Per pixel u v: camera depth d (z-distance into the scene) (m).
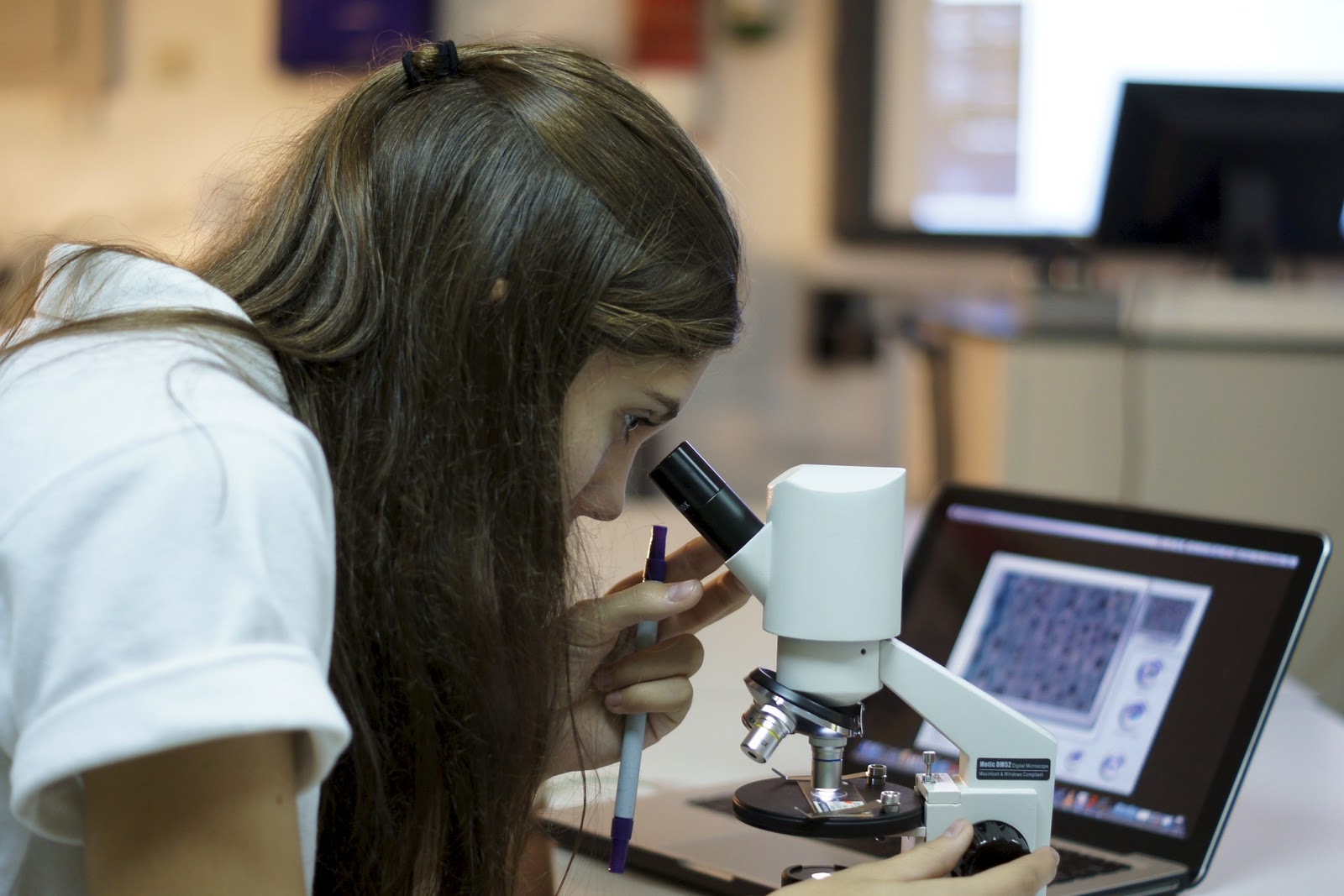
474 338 0.69
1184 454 2.20
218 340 0.63
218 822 0.52
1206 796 0.89
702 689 1.34
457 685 0.70
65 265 0.70
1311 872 0.89
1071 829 0.93
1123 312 2.40
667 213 0.72
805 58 3.49
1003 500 1.14
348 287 0.70
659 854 0.89
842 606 0.67
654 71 3.40
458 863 0.74
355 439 0.69
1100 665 1.00
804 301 3.56
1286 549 0.94
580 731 0.86
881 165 3.48
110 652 0.50
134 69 3.41
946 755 1.05
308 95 3.39
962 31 3.44
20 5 3.38
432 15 3.38
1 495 0.54
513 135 0.71
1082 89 3.44
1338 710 2.16
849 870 0.66
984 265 3.55
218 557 0.52
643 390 0.74
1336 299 2.31
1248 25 3.39
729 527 0.71
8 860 0.62
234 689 0.50
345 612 0.68
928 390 2.66
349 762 0.70
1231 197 2.72
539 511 0.71
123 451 0.53
